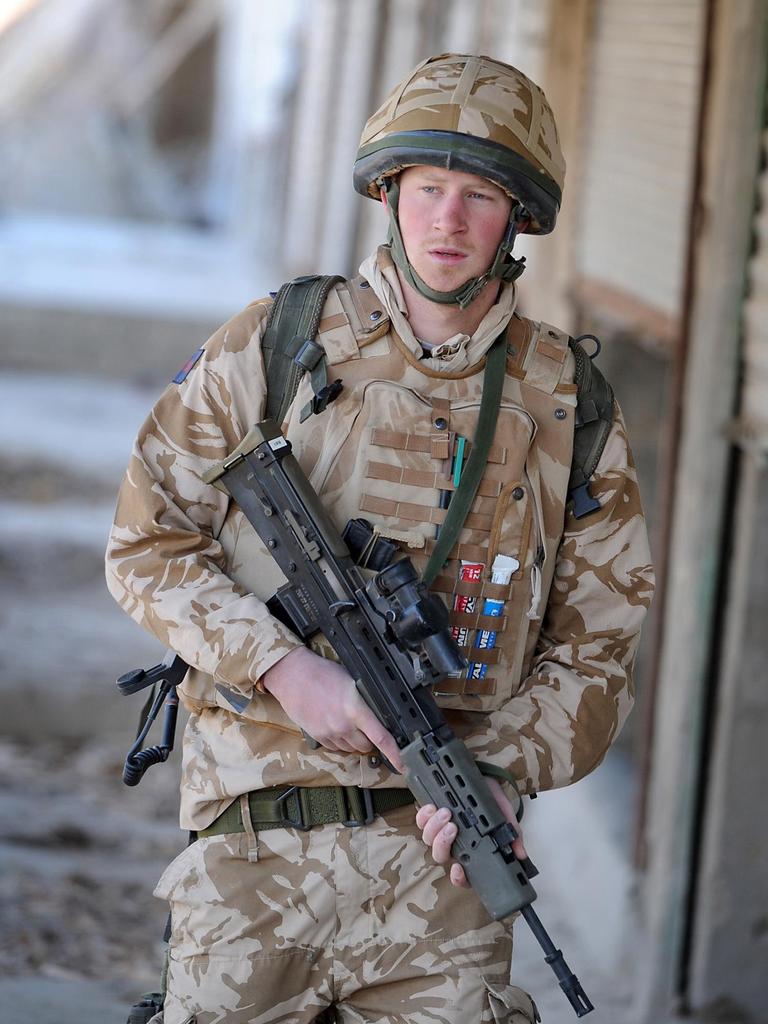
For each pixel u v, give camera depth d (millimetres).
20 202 30062
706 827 7129
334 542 3225
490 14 11539
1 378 17875
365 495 3285
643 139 8188
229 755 3312
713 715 7090
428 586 3260
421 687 3176
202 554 3285
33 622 11656
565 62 9469
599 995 7547
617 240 8602
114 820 9461
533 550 3359
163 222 31094
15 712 10734
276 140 25297
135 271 23047
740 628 6863
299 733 3266
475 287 3271
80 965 6645
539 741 3303
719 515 6914
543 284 10062
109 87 30625
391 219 3312
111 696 10867
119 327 18703
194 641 3189
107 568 3307
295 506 3238
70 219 29891
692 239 7047
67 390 17688
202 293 21297
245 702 3277
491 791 3180
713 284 6781
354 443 3301
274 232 24953
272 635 3182
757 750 6977
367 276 3389
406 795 3281
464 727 3328
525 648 3414
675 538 7254
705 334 6871
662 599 7434
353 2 19047
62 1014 5754
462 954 3254
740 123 6555
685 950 7266
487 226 3225
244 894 3244
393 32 16797
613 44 8805
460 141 3143
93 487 14203
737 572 6883
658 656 7484
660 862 7297
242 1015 3230
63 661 11094
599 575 3441
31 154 30172
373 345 3342
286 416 3338
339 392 3312
